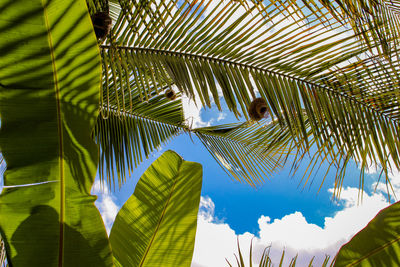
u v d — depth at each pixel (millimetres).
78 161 770
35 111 725
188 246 1104
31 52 674
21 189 752
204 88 1571
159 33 1456
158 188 1207
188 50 1577
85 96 738
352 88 1656
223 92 1584
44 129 736
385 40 1483
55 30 668
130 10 1361
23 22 652
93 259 807
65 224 796
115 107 2512
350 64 1589
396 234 939
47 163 755
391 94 1618
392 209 984
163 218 1151
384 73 1577
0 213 749
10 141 721
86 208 805
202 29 1483
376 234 962
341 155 1626
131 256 1085
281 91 1634
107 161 2430
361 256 944
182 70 1565
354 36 1432
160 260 1091
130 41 1515
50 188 769
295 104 1628
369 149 1659
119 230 1127
